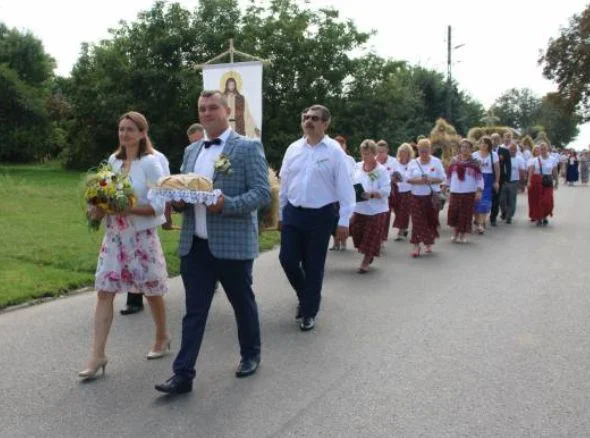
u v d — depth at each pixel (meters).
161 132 30.53
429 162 10.21
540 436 3.94
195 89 29.09
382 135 33.62
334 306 7.00
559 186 31.69
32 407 4.33
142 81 31.09
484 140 13.25
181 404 4.39
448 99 41.12
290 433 3.97
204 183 4.36
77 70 34.91
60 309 6.70
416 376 4.91
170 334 5.94
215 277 4.68
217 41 30.73
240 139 4.65
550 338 5.86
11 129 41.88
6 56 48.25
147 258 5.00
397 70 34.09
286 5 32.19
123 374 4.94
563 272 8.87
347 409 4.32
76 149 35.78
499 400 4.47
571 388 4.70
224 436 3.93
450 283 8.16
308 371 5.02
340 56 31.58
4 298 6.78
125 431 3.99
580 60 43.94
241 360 5.01
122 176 4.84
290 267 6.27
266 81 30.50
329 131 31.77
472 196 11.55
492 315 6.62
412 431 3.99
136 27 31.66
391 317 6.55
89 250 9.48
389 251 10.72
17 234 10.78
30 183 22.98
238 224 4.60
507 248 11.02
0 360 5.20
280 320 6.47
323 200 6.12
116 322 6.30
